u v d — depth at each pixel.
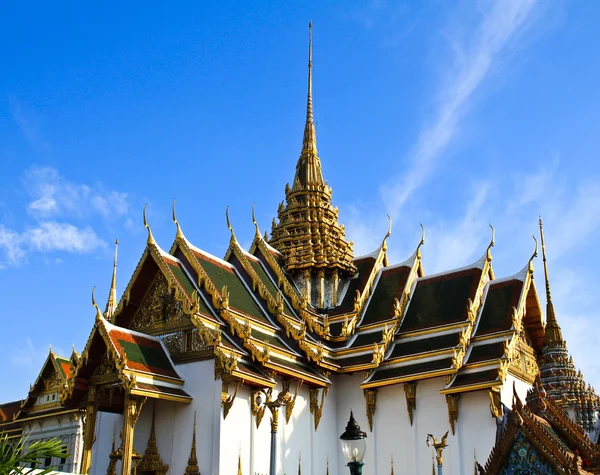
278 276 44.00
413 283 45.78
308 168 51.91
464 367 37.72
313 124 54.34
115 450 32.75
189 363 32.69
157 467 31.31
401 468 37.31
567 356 39.59
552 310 41.88
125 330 32.41
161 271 35.34
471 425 36.31
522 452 20.23
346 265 46.28
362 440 16.45
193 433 31.25
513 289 42.12
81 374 31.52
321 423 38.41
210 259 39.50
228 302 36.19
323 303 45.28
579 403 35.28
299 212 49.81
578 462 19.56
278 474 33.88
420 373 37.69
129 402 29.55
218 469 30.06
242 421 32.16
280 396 30.25
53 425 50.34
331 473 38.19
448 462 36.09
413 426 37.69
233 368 31.00
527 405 24.56
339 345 41.69
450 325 40.44
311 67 57.06
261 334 36.91
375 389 39.47
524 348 41.72
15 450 13.30
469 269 44.19
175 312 34.22
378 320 42.66
